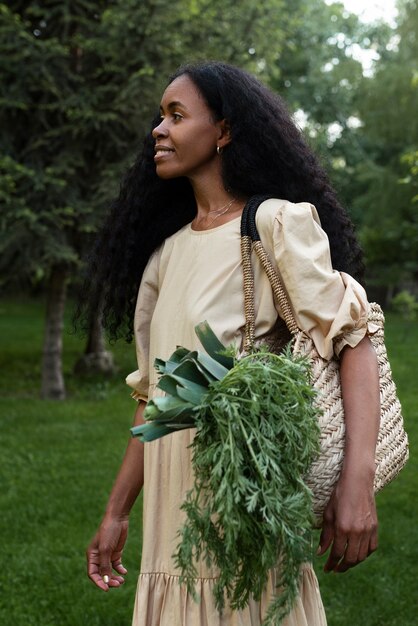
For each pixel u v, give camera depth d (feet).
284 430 5.19
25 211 29.04
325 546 5.65
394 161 69.26
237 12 33.65
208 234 6.37
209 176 6.53
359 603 13.14
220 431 5.19
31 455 23.26
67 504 18.62
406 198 67.97
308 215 6.03
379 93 62.49
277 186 6.48
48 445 24.68
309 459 5.40
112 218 7.32
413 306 52.21
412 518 17.13
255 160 6.39
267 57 35.29
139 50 30.86
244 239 6.15
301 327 5.89
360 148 90.07
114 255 7.30
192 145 6.39
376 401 5.72
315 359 5.80
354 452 5.57
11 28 29.63
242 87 6.41
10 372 40.34
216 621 5.88
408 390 32.76
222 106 6.36
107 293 7.41
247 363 5.33
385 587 13.69
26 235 30.12
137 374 7.02
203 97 6.39
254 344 6.11
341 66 66.74
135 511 17.89
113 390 34.99
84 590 13.75
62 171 30.91
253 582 5.46
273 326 6.17
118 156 32.19
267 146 6.40
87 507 18.44
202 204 6.63
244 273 6.12
